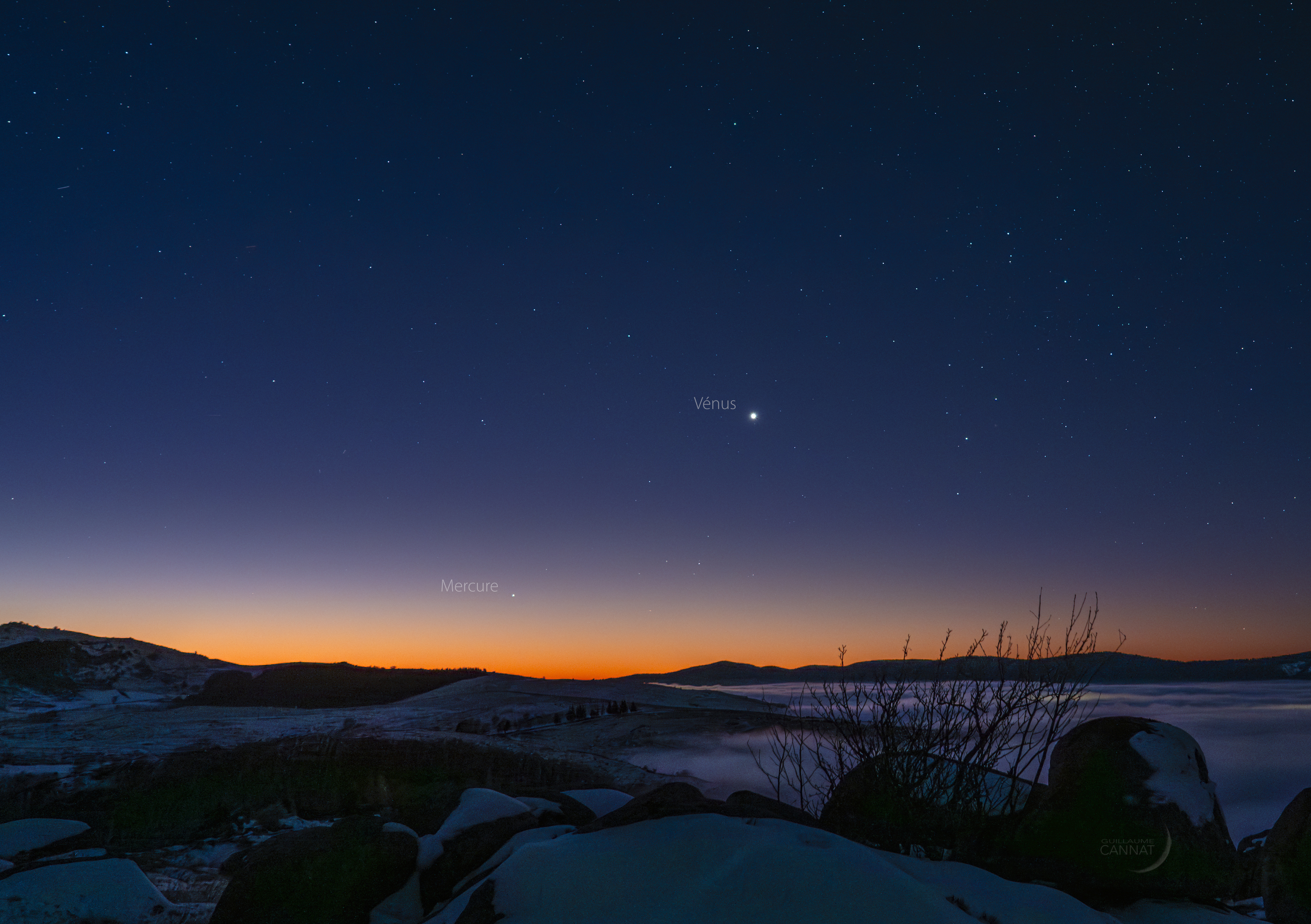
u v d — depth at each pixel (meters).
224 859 7.68
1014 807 4.48
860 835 4.40
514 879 3.27
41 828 8.27
